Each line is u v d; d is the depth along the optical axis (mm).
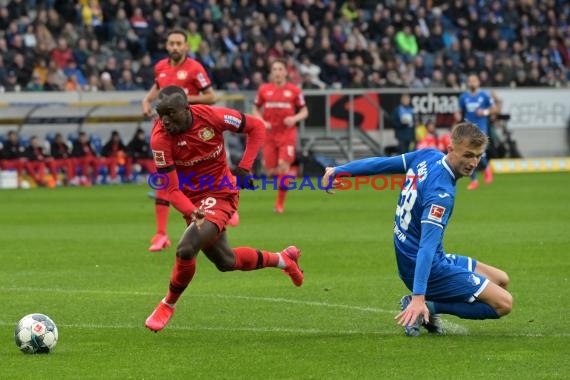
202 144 18500
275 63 43750
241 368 15531
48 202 49562
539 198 49188
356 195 53406
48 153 64250
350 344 17234
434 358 16062
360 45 75062
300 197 52469
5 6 67500
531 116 76750
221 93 68312
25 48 65375
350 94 71000
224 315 20281
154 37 68875
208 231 18234
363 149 71938
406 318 16641
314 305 21344
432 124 70312
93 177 63781
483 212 42094
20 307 21234
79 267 27344
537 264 27125
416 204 17344
